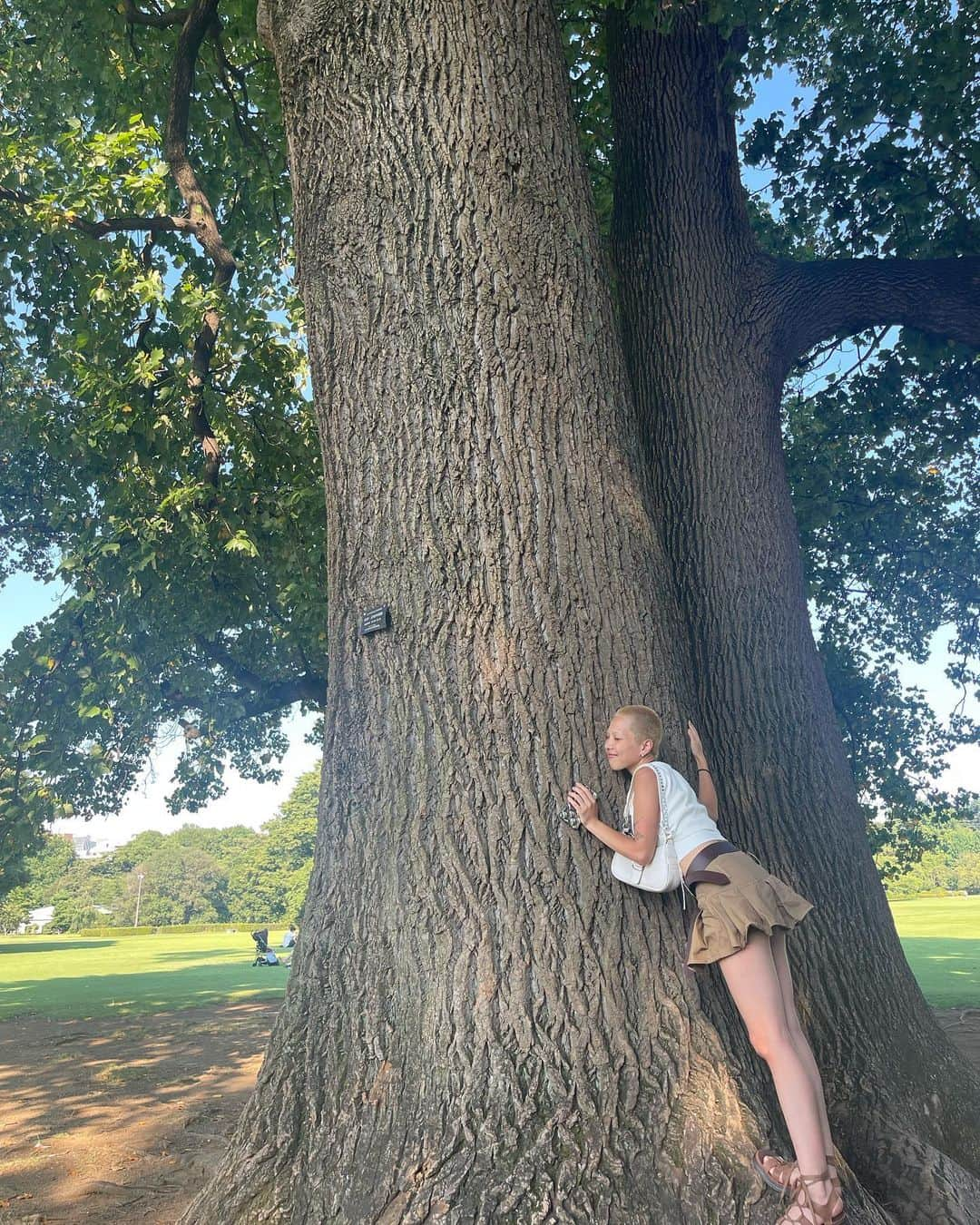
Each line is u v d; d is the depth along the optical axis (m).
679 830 3.03
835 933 4.81
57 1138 6.36
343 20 4.03
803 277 6.31
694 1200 2.61
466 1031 2.95
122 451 11.30
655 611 3.62
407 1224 2.62
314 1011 3.25
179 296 10.31
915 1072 4.51
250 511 12.50
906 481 12.01
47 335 11.25
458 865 3.17
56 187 10.23
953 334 6.55
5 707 11.79
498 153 3.86
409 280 3.75
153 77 10.03
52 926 122.56
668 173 6.36
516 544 3.47
